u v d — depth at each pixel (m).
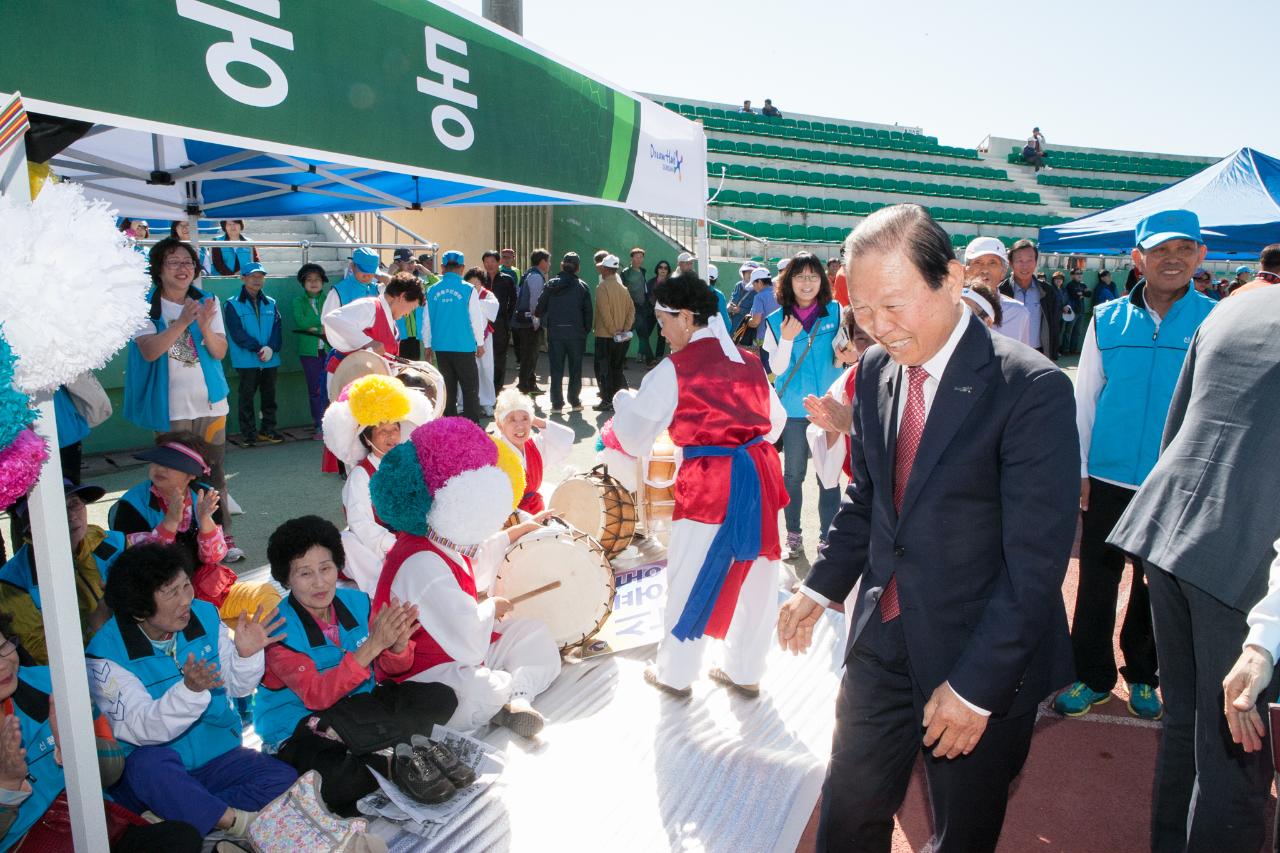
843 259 1.79
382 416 3.49
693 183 5.17
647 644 4.05
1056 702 3.67
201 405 4.87
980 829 1.96
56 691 1.83
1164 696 2.36
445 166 3.12
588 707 3.52
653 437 3.40
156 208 6.14
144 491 3.47
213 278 8.38
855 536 2.20
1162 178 28.67
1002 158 28.34
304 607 2.88
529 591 3.78
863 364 2.10
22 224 1.48
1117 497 3.42
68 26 2.00
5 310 1.44
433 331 8.20
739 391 3.36
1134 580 3.55
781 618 2.25
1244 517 1.96
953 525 1.84
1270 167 6.93
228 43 2.36
